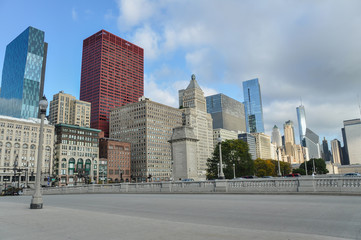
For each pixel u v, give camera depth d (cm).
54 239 972
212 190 3556
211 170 10788
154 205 2247
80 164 16938
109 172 18850
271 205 1983
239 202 2259
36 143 15188
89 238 978
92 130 18038
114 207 2180
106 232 1071
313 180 2895
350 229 1147
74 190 5088
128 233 1045
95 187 4838
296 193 2930
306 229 1162
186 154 7831
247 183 3334
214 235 992
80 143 17200
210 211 1764
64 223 1297
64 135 16400
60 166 15825
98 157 18175
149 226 1181
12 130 14400
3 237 1013
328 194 2748
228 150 10388
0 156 13812
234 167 9725
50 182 14325
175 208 1992
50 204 2614
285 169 17288
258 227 1217
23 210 1905
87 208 2131
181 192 3803
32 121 15612
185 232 1048
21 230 1140
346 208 1731
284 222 1321
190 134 8088
